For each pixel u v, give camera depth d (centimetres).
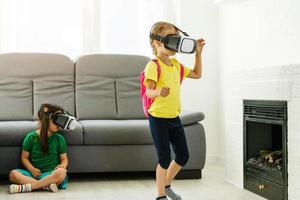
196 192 275
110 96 373
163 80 237
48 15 397
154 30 239
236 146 300
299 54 275
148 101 241
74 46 405
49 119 289
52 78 371
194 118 319
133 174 339
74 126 288
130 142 311
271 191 253
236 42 371
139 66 387
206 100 410
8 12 388
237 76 299
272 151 286
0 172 296
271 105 254
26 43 393
